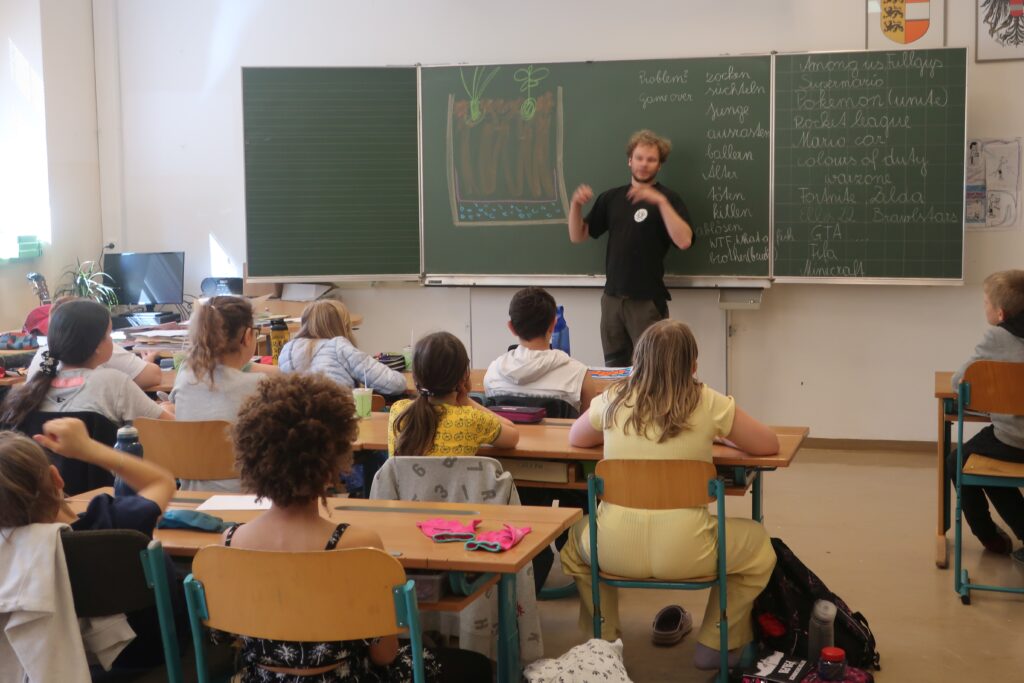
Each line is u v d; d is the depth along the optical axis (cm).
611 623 315
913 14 572
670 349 292
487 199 618
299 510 198
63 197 642
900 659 329
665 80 591
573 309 626
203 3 651
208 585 193
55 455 318
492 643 283
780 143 582
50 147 629
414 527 238
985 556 426
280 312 627
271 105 622
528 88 605
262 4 645
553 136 605
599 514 297
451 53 626
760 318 609
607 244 598
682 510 288
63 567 201
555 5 611
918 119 566
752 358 612
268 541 197
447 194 621
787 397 612
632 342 584
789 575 319
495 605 282
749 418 297
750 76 581
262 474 191
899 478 547
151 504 220
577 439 318
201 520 239
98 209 672
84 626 209
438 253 627
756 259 593
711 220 595
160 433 314
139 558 204
